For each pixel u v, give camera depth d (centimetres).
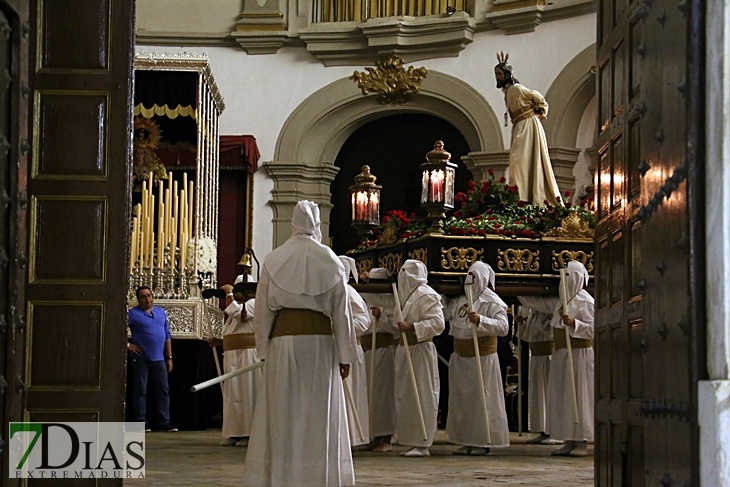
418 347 923
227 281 1650
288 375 620
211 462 838
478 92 1612
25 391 518
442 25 1619
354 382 934
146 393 1280
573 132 1567
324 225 1692
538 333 1070
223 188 1664
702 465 333
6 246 454
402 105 1673
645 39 413
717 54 342
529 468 800
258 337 636
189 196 1384
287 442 614
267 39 1678
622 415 464
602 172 536
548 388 949
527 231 1008
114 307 527
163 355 1249
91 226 529
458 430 932
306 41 1675
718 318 335
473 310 924
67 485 517
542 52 1578
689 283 342
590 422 925
